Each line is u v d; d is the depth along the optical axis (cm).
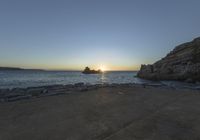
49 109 550
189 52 5641
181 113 505
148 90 997
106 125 403
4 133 358
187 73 4812
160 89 1051
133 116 475
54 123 418
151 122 425
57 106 591
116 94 852
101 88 1093
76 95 823
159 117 466
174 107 579
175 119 448
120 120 440
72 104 623
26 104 620
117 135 346
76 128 384
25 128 385
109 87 1155
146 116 475
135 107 579
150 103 642
